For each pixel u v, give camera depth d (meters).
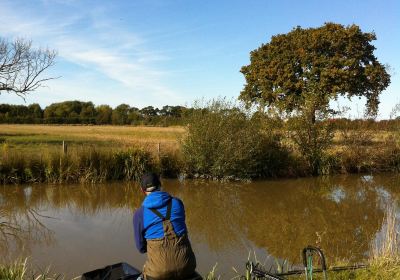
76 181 17.53
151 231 4.65
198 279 4.70
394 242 7.74
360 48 34.88
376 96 35.16
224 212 13.43
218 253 9.13
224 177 19.47
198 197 15.78
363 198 16.27
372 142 23.83
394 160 23.69
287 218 12.73
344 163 22.84
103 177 17.89
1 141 34.91
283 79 34.91
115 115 94.12
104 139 39.12
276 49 36.16
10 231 10.70
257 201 15.35
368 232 11.15
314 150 22.12
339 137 23.58
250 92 38.38
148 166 19.05
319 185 19.09
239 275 7.38
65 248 9.31
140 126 87.44
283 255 9.06
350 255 8.97
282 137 21.94
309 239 10.40
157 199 4.74
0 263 8.14
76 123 93.06
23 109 95.81
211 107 20.39
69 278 7.51
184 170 19.66
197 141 19.44
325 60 33.72
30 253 8.95
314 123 22.22
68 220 11.91
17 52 27.62
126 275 5.73
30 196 15.05
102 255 8.84
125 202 14.51
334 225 11.97
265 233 11.00
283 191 17.41
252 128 20.14
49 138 41.12
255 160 19.84
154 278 4.57
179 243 4.65
